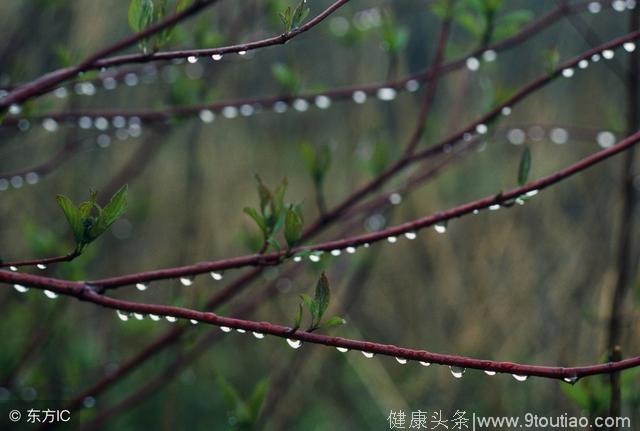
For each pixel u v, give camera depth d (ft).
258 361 4.60
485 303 4.50
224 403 4.23
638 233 3.27
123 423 3.76
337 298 4.27
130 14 2.16
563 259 4.51
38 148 4.39
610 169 4.60
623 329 2.99
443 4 2.69
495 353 4.31
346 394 4.54
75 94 2.81
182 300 2.53
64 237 3.66
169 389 3.61
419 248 4.91
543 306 4.34
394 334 4.78
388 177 2.67
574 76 5.39
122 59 2.15
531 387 4.00
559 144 5.01
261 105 2.77
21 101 2.20
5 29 3.79
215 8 3.68
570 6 2.74
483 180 5.19
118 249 4.71
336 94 2.75
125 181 3.88
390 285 4.89
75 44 3.85
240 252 4.75
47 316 3.29
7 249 4.14
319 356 4.33
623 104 5.14
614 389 2.39
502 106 2.56
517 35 2.74
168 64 2.76
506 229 4.76
